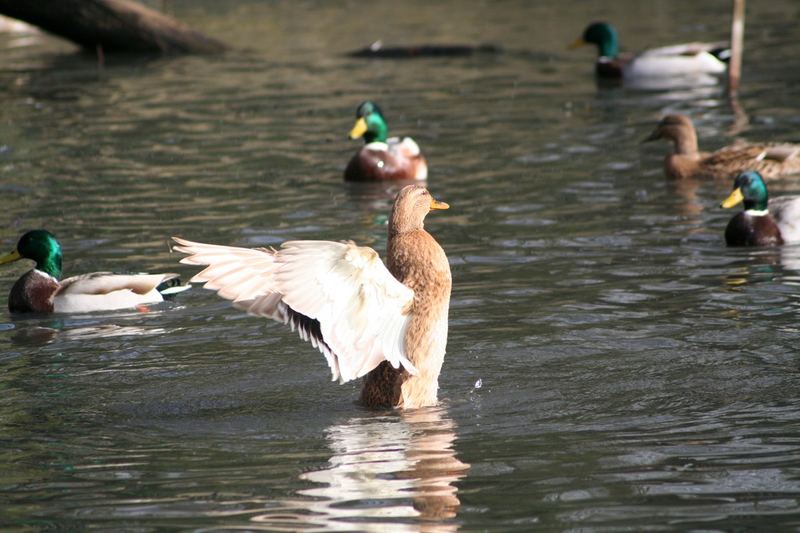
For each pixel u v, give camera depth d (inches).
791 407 380.5
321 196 746.2
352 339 365.4
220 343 474.6
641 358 436.8
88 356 462.6
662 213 682.2
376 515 307.3
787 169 781.3
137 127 970.1
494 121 981.2
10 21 1609.3
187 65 1296.8
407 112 1028.5
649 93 1102.4
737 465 335.0
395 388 390.9
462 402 397.7
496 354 447.2
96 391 419.2
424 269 383.2
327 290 351.6
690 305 502.0
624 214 678.5
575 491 320.2
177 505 316.8
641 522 300.0
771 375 411.8
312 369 440.1
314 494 322.0
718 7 1664.6
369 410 394.3
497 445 356.5
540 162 825.5
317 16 1679.4
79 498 323.6
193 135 938.7
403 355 383.9
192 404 404.2
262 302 366.3
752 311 490.3
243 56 1359.5
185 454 356.2
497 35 1485.0
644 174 784.9
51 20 1326.3
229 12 1721.2
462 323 487.2
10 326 513.0
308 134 942.4
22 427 383.6
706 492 317.1
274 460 349.1
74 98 1107.9
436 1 1809.8
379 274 355.9
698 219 665.6
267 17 1673.2
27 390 422.3
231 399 408.8
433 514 307.4
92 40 1358.3
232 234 645.3
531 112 1018.1
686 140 809.5
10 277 602.2
